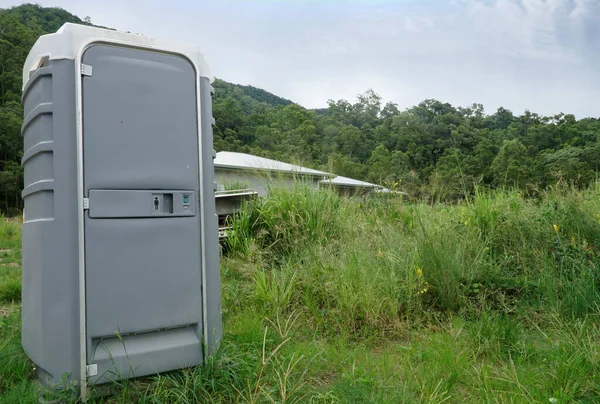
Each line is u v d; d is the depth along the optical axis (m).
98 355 2.67
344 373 3.08
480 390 2.78
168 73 2.96
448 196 7.20
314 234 6.48
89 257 2.66
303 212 6.90
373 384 2.93
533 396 2.67
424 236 5.23
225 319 4.35
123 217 2.77
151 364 2.81
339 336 4.00
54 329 2.62
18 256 8.72
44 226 2.66
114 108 2.77
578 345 3.18
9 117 45.84
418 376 3.04
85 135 2.68
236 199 8.43
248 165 10.55
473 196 6.78
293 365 3.08
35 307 2.81
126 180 2.78
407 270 4.83
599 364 2.95
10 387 2.87
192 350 2.96
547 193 6.37
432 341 3.69
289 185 7.73
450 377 2.96
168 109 2.95
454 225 5.90
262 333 3.83
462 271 4.84
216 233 3.16
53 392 2.59
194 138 3.05
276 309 4.43
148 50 2.91
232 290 5.04
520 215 5.91
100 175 2.71
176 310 2.91
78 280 2.64
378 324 4.17
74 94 2.69
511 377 2.92
